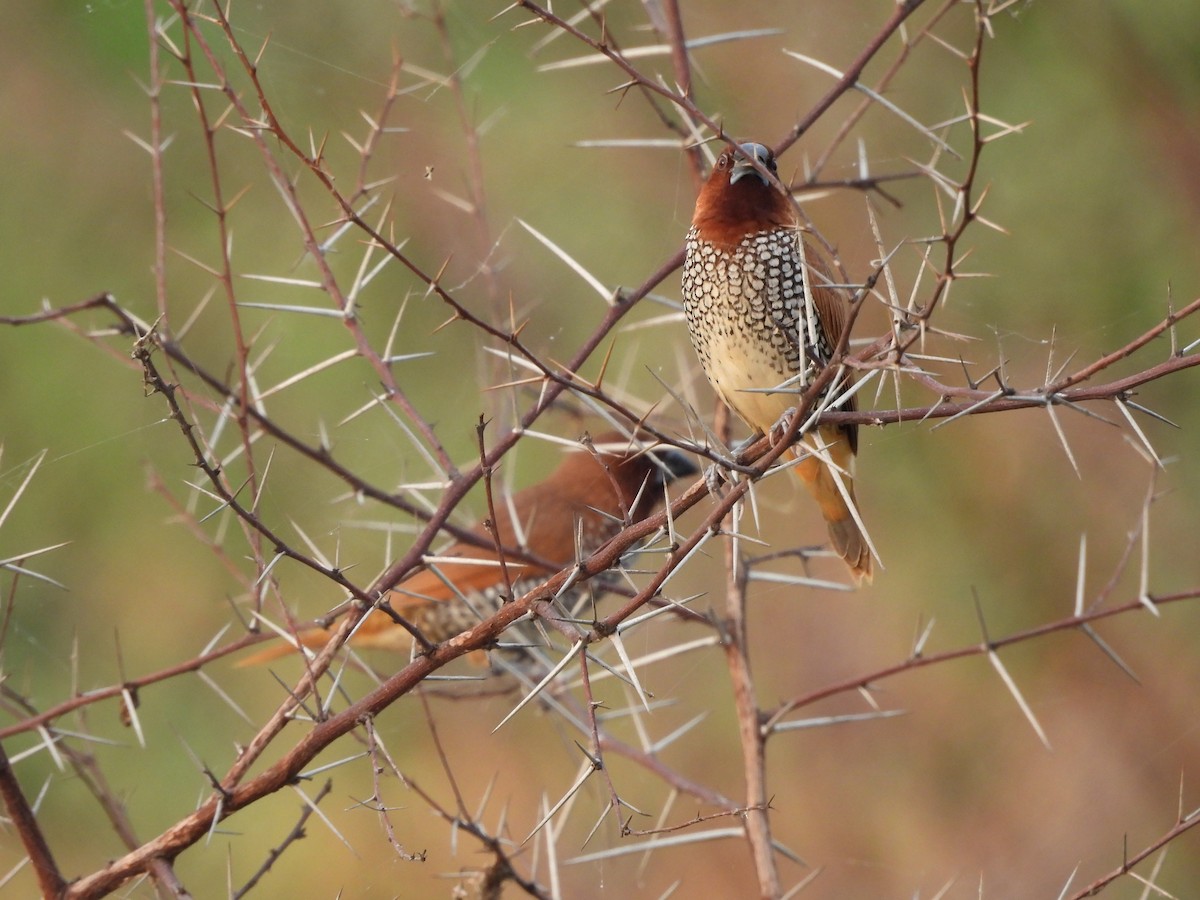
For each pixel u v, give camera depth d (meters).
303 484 11.80
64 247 12.66
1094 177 11.41
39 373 12.36
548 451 12.62
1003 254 11.48
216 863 11.25
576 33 4.92
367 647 8.86
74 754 6.46
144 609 12.14
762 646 13.27
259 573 5.56
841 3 12.28
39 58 12.58
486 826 11.53
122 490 12.30
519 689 7.97
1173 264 11.28
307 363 11.98
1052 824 12.20
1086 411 4.40
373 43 12.26
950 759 12.71
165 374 9.71
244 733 11.86
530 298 12.48
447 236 12.35
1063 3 11.38
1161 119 11.31
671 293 12.67
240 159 12.71
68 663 11.87
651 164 12.98
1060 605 12.37
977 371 11.55
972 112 4.29
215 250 12.57
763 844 6.21
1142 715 12.29
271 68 11.84
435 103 12.44
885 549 12.82
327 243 6.11
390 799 11.72
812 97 12.23
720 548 11.57
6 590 11.85
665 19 7.16
